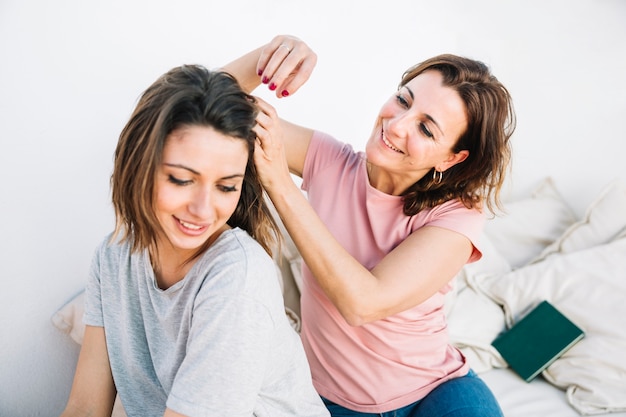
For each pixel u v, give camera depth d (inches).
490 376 65.9
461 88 38.4
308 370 34.4
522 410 59.7
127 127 26.9
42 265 45.9
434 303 44.3
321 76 65.4
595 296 68.4
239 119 25.4
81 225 47.7
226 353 26.4
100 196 48.4
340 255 35.5
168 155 25.2
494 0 81.5
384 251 43.2
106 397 34.9
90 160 46.9
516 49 85.6
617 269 70.7
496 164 40.9
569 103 85.2
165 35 49.9
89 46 44.9
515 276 73.8
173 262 30.2
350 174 45.5
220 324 26.4
